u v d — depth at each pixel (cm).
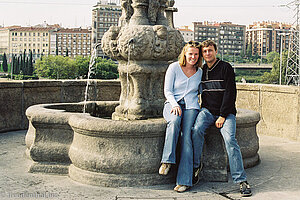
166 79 424
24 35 17475
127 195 377
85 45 16512
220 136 444
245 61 16775
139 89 543
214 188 407
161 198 370
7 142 664
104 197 370
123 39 512
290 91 745
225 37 18388
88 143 419
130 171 407
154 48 516
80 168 427
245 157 501
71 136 460
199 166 416
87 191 388
